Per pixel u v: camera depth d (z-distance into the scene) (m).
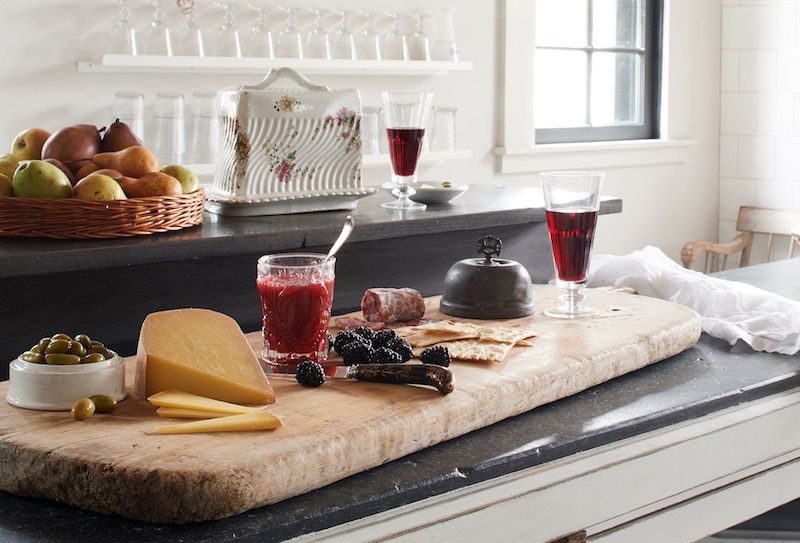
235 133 1.93
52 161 1.74
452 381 1.19
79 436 1.03
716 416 1.36
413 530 1.04
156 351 1.16
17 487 1.01
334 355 1.39
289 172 1.99
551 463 1.17
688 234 4.59
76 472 0.96
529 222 2.20
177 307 1.75
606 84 4.31
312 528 0.96
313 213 2.02
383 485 1.04
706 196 4.64
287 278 1.31
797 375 1.47
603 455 1.22
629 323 1.54
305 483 1.00
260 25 3.02
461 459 1.12
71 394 1.12
